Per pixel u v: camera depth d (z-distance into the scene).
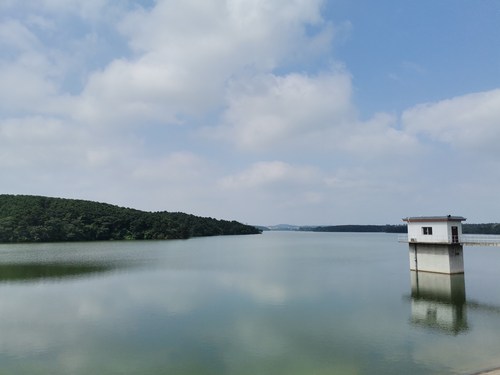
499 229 172.50
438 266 61.53
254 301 46.34
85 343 31.62
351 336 32.88
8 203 199.50
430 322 36.88
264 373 25.67
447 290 52.03
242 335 33.38
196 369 26.42
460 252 61.31
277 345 30.89
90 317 39.34
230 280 62.97
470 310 41.44
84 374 25.86
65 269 76.94
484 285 55.41
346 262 93.44
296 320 37.78
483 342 30.98
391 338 32.25
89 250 129.62
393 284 57.75
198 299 47.53
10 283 59.53
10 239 168.88
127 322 37.41
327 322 37.00
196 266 83.81
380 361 27.36
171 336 33.19
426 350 29.33
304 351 29.44
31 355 29.17
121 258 101.44
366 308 42.59
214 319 38.25
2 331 34.81
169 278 65.31
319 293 51.19
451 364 26.59
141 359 28.23
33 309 42.62
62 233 184.12
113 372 26.14
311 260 99.06
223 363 27.34
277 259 102.69
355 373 25.41
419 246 64.19
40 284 58.62
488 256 106.94
